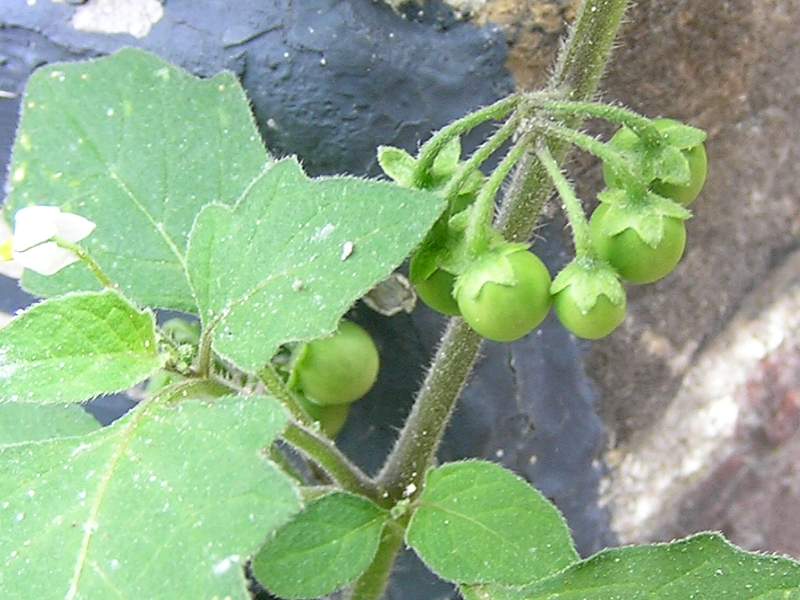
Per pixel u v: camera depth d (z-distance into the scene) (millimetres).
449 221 76
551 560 81
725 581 74
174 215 92
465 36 105
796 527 147
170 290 91
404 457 93
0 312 117
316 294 68
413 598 128
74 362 70
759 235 135
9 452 65
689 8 112
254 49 103
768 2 115
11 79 106
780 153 129
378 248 67
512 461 127
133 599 56
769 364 142
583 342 126
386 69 104
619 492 135
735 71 119
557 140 83
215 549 56
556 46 106
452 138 76
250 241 70
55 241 73
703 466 139
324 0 102
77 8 104
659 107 119
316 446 88
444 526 82
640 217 76
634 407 134
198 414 63
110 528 59
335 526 82
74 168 93
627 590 75
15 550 60
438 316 115
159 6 103
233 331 69
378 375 118
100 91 94
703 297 135
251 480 58
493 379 122
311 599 80
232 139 93
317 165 108
